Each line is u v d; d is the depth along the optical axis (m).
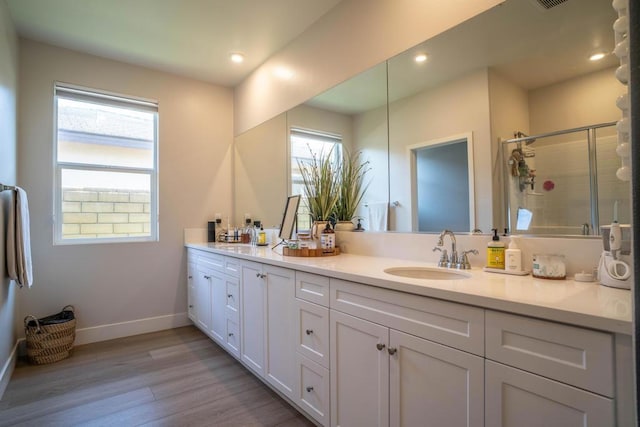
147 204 3.36
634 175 0.64
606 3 1.20
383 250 2.03
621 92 1.15
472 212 1.59
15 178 2.55
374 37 2.05
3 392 2.06
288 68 2.82
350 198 2.26
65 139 2.95
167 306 3.36
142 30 2.62
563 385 0.83
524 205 1.40
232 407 1.91
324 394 1.58
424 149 1.80
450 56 1.66
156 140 3.39
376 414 1.32
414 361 1.18
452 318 1.07
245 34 2.68
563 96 1.29
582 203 1.24
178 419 1.80
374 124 2.07
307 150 2.59
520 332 0.91
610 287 1.08
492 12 1.50
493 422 0.96
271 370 1.98
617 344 0.75
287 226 2.69
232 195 3.77
